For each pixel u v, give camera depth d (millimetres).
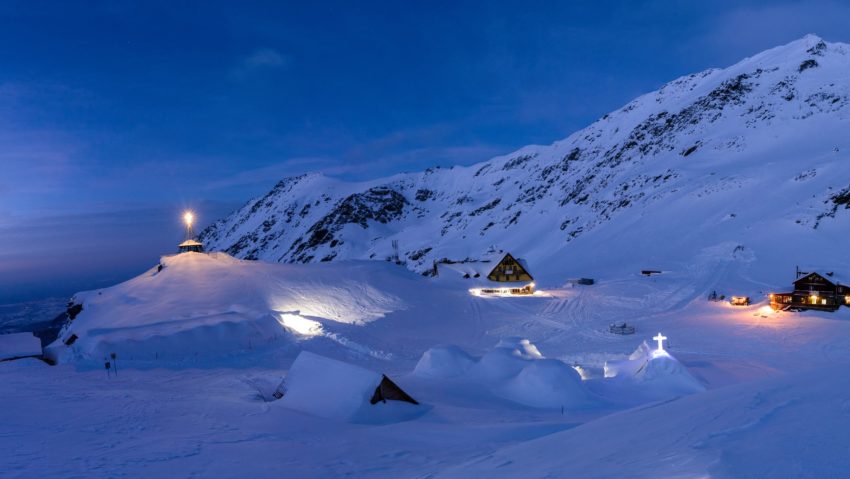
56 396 20781
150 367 30797
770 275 68688
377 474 11617
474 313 57125
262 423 17344
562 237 139250
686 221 104250
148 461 12500
